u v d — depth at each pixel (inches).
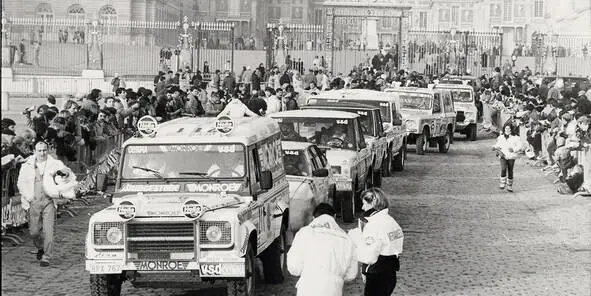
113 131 1070.4
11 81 2100.1
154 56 2716.5
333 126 863.7
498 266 673.6
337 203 827.4
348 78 2097.7
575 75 2773.1
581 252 729.6
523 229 834.2
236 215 507.5
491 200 1018.1
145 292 586.9
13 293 577.6
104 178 550.0
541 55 2947.8
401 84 2087.8
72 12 3858.3
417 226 839.1
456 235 797.9
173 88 1429.6
